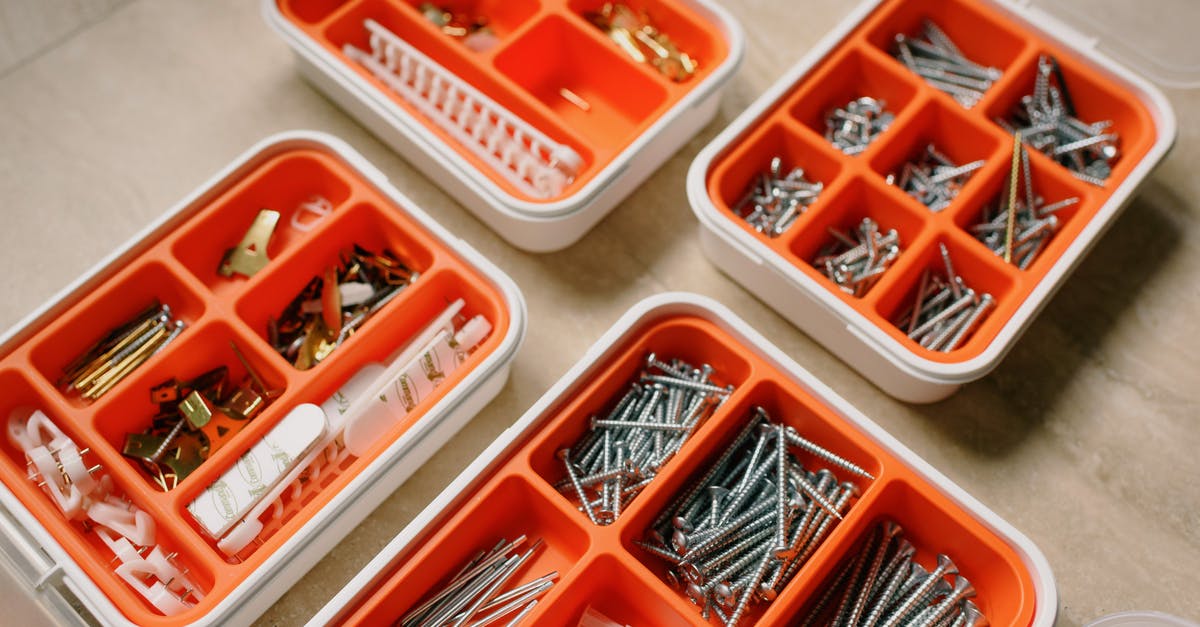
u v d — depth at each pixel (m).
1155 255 0.76
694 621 0.62
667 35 0.78
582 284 0.75
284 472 0.65
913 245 0.69
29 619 0.62
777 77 0.81
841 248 0.73
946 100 0.73
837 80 0.75
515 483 0.65
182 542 0.63
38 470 0.64
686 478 0.67
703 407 0.67
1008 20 0.75
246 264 0.71
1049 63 0.74
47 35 0.80
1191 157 0.78
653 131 0.72
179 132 0.78
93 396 0.68
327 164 0.71
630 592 0.64
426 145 0.72
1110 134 0.74
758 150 0.72
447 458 0.70
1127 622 0.63
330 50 0.74
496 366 0.66
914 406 0.72
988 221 0.74
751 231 0.69
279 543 0.63
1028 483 0.70
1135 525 0.69
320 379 0.67
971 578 0.65
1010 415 0.72
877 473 0.65
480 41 0.79
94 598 0.61
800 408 0.66
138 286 0.69
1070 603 0.68
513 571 0.65
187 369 0.68
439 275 0.68
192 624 0.61
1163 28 0.77
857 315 0.68
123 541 0.64
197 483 0.65
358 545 0.68
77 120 0.78
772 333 0.73
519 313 0.67
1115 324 0.74
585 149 0.72
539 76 0.78
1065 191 0.72
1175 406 0.72
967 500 0.63
